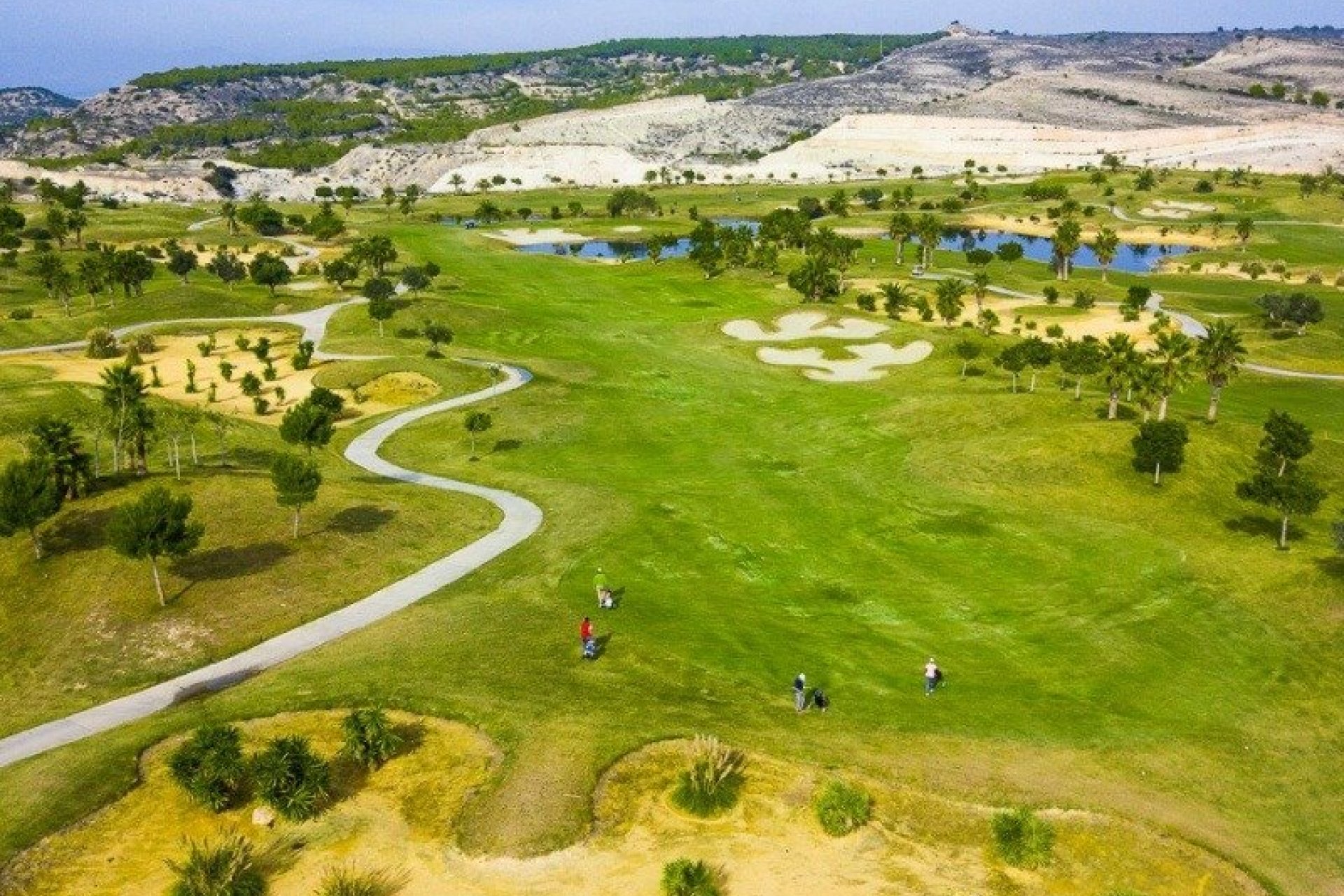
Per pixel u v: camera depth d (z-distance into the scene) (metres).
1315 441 77.94
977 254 157.38
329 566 50.81
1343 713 41.16
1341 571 54.34
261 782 32.47
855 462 73.06
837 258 154.62
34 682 41.22
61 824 31.88
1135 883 30.27
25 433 64.44
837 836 31.53
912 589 51.91
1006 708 39.69
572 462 71.94
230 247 183.75
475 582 49.88
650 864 30.20
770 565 54.00
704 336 115.69
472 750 35.44
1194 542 60.00
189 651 43.38
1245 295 153.38
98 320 122.12
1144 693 41.81
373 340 109.38
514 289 145.75
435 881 29.56
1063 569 54.75
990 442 75.19
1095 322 132.00
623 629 44.47
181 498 45.78
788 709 38.47
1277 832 33.34
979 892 29.42
